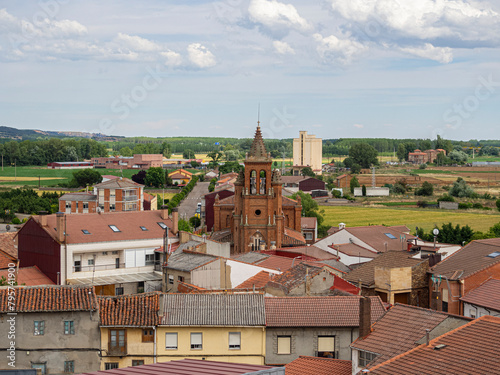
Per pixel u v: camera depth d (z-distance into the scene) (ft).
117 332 203.51
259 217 409.90
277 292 237.86
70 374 190.39
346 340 201.36
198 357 201.98
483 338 146.61
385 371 140.67
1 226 608.19
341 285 239.09
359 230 396.78
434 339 152.35
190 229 495.00
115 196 652.07
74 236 320.91
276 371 115.14
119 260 330.54
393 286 243.40
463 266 242.58
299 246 390.42
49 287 210.18
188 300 210.18
